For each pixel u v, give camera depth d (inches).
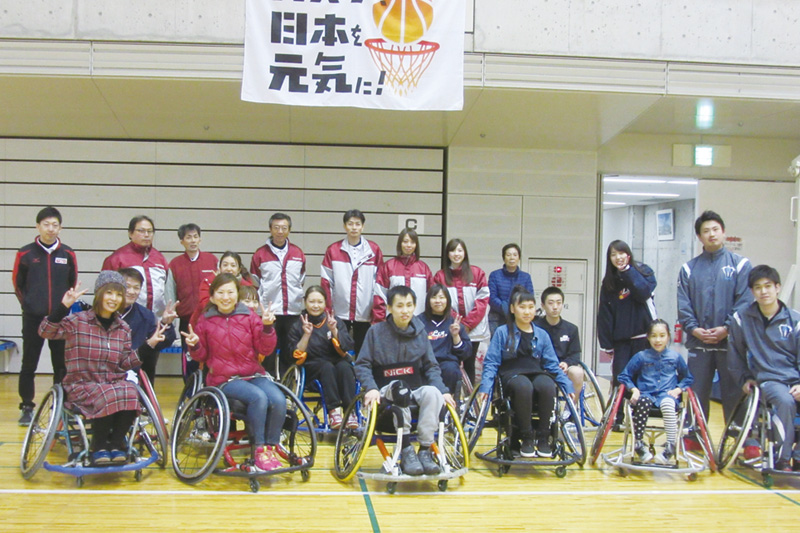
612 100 200.2
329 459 155.6
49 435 125.0
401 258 193.8
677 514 122.6
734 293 163.3
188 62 185.0
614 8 193.3
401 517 118.3
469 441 149.5
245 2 178.5
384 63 180.5
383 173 269.0
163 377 264.1
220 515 117.3
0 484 131.2
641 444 149.6
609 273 185.3
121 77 185.6
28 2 182.9
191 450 158.4
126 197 262.7
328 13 178.9
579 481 142.5
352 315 196.5
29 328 177.6
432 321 172.1
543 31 191.6
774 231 277.1
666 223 382.3
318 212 267.7
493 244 267.4
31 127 245.6
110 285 136.2
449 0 181.3
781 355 145.6
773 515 122.9
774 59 197.8
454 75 181.8
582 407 184.2
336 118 228.2
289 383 171.6
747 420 138.9
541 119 223.1
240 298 149.5
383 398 138.0
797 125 248.7
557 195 269.3
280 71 178.1
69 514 115.9
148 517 115.4
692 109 220.2
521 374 148.9
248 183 265.6
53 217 177.9
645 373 154.3
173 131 249.9
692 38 195.3
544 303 180.2
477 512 121.6
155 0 184.9
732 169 277.1
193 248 195.5
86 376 136.3
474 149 266.5
